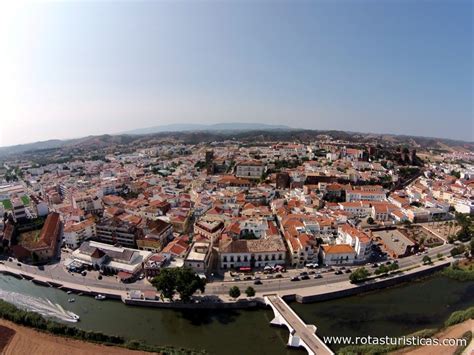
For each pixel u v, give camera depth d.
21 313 105.12
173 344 98.81
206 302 117.06
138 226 181.38
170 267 131.75
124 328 106.50
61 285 130.50
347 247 152.38
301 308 118.19
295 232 166.25
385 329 106.75
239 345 98.94
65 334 98.81
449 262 153.88
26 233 197.50
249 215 199.50
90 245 156.25
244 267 144.38
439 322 110.94
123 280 132.88
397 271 142.50
